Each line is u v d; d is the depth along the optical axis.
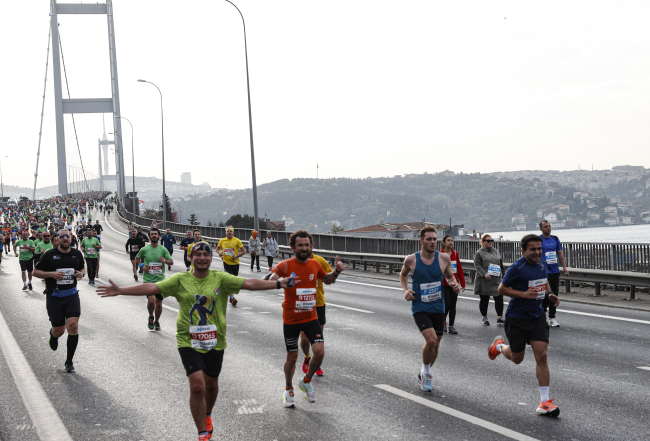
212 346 5.45
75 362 8.93
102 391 7.32
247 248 36.34
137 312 14.41
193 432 5.84
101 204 116.00
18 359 9.16
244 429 5.84
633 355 8.91
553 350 9.29
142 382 7.75
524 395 6.91
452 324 11.00
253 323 12.52
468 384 7.41
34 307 15.42
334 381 7.61
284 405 6.60
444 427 5.81
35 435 5.79
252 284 5.65
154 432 5.84
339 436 5.60
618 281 14.41
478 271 11.85
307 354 7.95
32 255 19.91
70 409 6.61
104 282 21.48
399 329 11.52
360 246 25.83
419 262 7.27
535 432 5.65
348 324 12.10
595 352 9.12
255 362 8.80
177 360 9.04
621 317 12.19
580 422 5.94
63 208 97.56
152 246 11.77
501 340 7.38
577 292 15.91
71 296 8.57
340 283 20.31
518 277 6.54
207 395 5.60
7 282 22.17
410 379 7.68
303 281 6.61
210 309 5.47
